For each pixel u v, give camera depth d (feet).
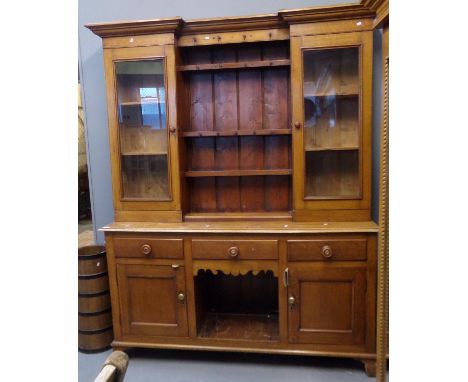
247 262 6.22
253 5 7.08
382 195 4.83
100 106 7.82
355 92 6.25
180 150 6.76
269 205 7.26
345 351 6.17
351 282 6.03
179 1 7.28
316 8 5.79
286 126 7.04
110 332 7.20
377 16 4.94
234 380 6.16
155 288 6.54
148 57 6.43
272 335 6.60
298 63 6.08
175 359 6.85
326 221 6.40
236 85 7.12
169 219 6.79
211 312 7.57
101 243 8.19
